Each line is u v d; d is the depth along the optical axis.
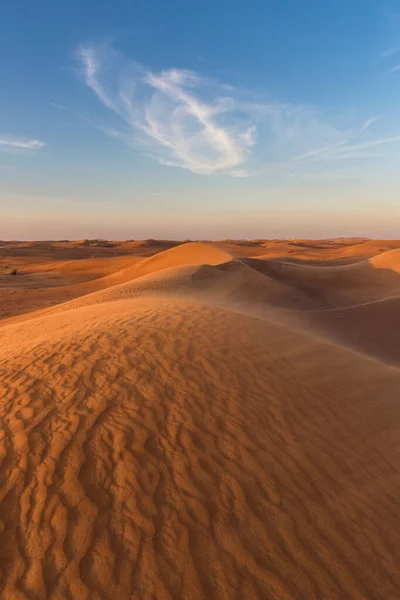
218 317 9.43
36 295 32.62
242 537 3.54
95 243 139.62
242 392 5.88
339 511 3.99
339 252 81.88
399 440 5.42
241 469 4.34
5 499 3.67
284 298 23.83
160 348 7.00
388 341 14.57
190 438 4.69
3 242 148.12
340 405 6.06
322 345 8.55
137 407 5.14
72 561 3.17
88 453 4.27
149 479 4.04
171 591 3.02
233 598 3.01
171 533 3.49
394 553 3.60
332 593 3.15
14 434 4.51
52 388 5.54
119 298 18.80
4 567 3.10
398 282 28.48
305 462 4.64
